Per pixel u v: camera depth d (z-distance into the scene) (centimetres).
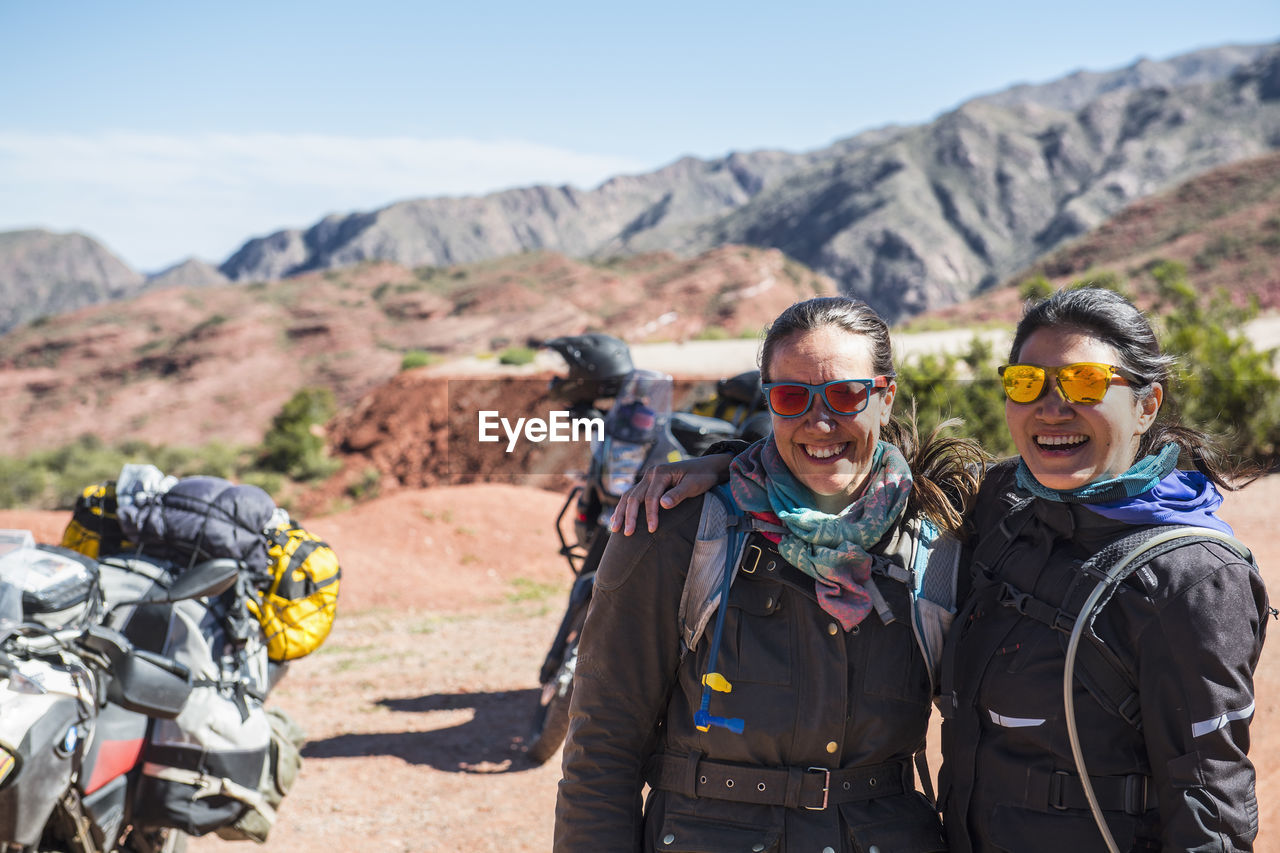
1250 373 1480
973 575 203
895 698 195
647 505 200
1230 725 170
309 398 6119
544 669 511
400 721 645
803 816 190
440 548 1245
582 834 200
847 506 201
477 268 19025
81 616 302
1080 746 179
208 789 328
